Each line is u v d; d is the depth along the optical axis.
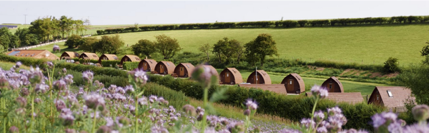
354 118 20.73
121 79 29.92
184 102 24.08
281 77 69.31
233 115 19.92
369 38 103.00
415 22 112.88
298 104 23.75
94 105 3.06
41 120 4.05
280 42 112.69
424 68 27.00
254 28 146.38
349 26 123.12
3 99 4.25
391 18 117.81
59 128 3.55
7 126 3.90
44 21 151.25
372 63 74.25
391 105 33.56
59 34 170.12
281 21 141.00
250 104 3.95
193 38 132.75
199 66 2.16
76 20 167.50
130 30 168.88
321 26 130.38
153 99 6.02
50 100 4.14
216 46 92.94
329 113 4.12
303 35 118.31
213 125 4.68
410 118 17.00
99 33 172.00
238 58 91.62
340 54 89.38
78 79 23.06
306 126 4.05
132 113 5.13
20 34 155.88
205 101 2.12
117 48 115.31
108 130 2.88
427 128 1.75
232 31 143.38
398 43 93.69
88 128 3.64
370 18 121.44
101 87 6.09
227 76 57.94
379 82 61.69
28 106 3.99
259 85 39.69
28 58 48.88
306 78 68.44
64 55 93.00
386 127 2.00
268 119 21.78
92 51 116.31
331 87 48.41
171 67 70.12
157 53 110.81
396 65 66.00
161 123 5.59
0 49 116.31
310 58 86.44
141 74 3.58
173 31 158.38
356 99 32.03
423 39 94.06
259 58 86.44
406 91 35.34
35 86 3.81
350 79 66.00
